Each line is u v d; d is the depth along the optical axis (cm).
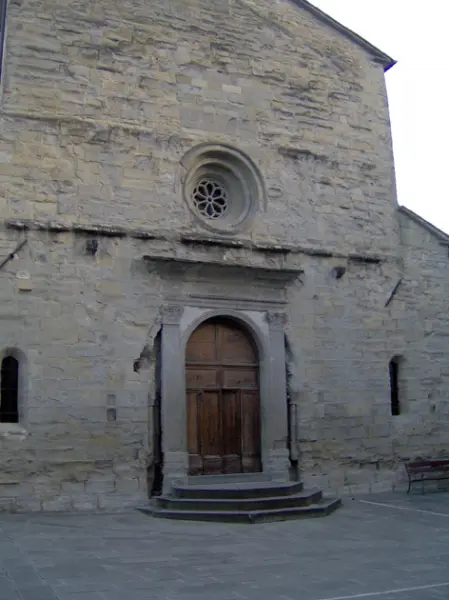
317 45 1864
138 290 1539
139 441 1491
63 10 1575
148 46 1648
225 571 899
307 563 955
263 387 1655
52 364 1438
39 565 908
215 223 1670
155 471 1513
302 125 1800
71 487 1418
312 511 1368
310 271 1744
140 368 1522
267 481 1588
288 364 1691
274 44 1805
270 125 1759
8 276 1430
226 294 1641
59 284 1467
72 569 891
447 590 812
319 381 1712
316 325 1731
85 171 1530
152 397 1525
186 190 1633
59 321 1455
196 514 1315
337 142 1841
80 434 1441
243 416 1648
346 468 1708
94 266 1504
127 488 1462
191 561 957
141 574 875
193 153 1655
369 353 1784
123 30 1627
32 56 1528
